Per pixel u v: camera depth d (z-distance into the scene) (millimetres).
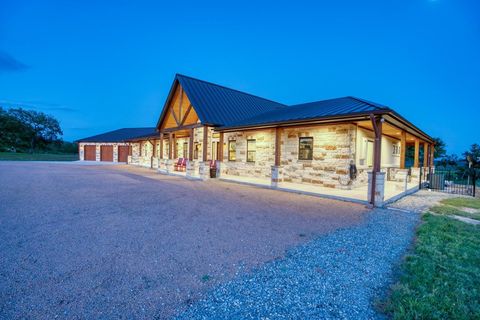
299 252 3578
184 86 14945
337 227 4922
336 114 7602
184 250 3557
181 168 17672
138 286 2545
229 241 3969
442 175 11938
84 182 10469
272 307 2244
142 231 4367
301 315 2139
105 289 2473
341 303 2336
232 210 6152
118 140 30219
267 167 12680
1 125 37969
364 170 10953
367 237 4340
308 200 7785
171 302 2279
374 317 2137
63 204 6289
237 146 14336
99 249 3520
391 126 9188
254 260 3270
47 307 2156
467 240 4168
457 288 2600
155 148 23469
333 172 10055
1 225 4496
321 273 2943
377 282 2758
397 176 10211
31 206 5969
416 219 5742
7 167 17406
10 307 2143
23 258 3156
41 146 45906
